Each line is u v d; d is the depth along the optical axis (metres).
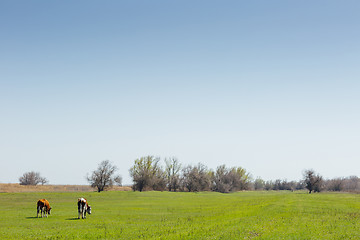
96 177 113.62
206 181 151.12
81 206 43.75
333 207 55.47
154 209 58.12
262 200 76.62
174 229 32.38
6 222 38.47
